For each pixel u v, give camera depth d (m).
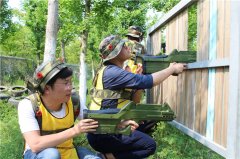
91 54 23.22
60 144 2.96
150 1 15.33
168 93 5.22
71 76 2.88
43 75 2.80
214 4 3.38
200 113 3.76
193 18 6.91
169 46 5.11
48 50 7.91
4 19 25.81
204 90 3.65
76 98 3.09
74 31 13.44
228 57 3.03
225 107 3.11
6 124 7.01
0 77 22.19
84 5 13.60
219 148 3.16
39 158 2.74
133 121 3.11
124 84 3.30
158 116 3.26
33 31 27.73
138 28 5.11
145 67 3.82
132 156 3.56
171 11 4.77
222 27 3.18
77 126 2.85
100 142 3.54
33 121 2.83
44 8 26.02
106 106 3.37
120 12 15.95
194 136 3.88
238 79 2.74
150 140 3.55
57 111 2.93
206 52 3.56
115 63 3.48
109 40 3.44
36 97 2.90
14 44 36.88
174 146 5.03
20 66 23.94
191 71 4.08
